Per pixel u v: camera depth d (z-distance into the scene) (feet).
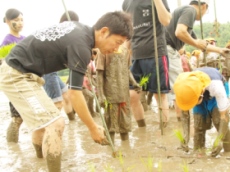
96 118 14.44
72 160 8.61
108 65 9.43
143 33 10.78
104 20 6.68
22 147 10.23
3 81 7.10
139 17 10.78
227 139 8.14
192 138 9.67
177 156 8.21
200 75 7.48
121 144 9.73
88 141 10.40
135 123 12.60
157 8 10.10
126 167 7.72
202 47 10.59
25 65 6.93
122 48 9.70
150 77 10.93
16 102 7.02
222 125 7.77
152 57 10.75
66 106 14.01
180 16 10.85
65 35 6.73
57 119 6.92
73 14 11.76
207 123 8.43
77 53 6.46
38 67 6.97
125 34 6.68
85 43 6.58
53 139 6.76
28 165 8.48
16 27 12.75
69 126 13.01
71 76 6.52
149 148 9.11
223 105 7.61
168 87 10.95
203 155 8.13
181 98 7.27
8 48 9.37
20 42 7.13
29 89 6.91
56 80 12.34
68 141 10.59
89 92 14.34
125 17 6.78
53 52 6.79
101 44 6.81
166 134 10.50
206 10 11.76
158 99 10.55
